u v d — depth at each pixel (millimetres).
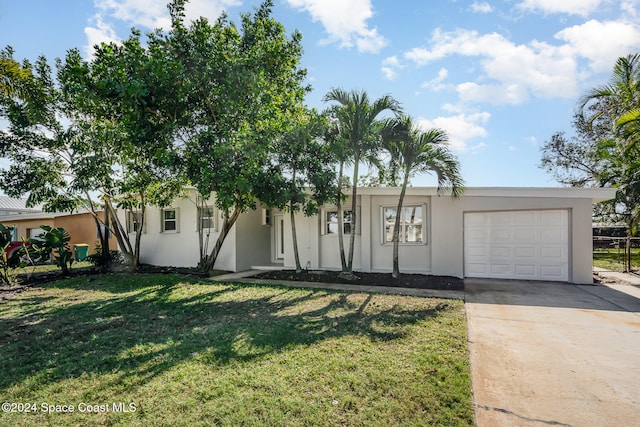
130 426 2889
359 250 11719
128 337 5227
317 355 4324
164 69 7996
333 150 9641
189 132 9625
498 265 10438
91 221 18984
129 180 11234
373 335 5082
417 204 11133
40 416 3076
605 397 3311
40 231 18984
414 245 11164
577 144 21953
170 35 9039
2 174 11305
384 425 2859
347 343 4750
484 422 2900
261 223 14164
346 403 3191
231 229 12703
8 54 9328
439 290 8664
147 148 9148
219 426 2867
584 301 7430
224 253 12867
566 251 9852
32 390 3578
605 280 10328
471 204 10430
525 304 7133
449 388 3443
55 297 8453
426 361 4113
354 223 10352
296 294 8211
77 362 4281
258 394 3361
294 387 3498
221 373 3859
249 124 9516
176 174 10016
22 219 19375
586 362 4145
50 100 10492
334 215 12180
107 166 11289
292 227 11633
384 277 10344
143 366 4105
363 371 3844
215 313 6613
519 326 5605
